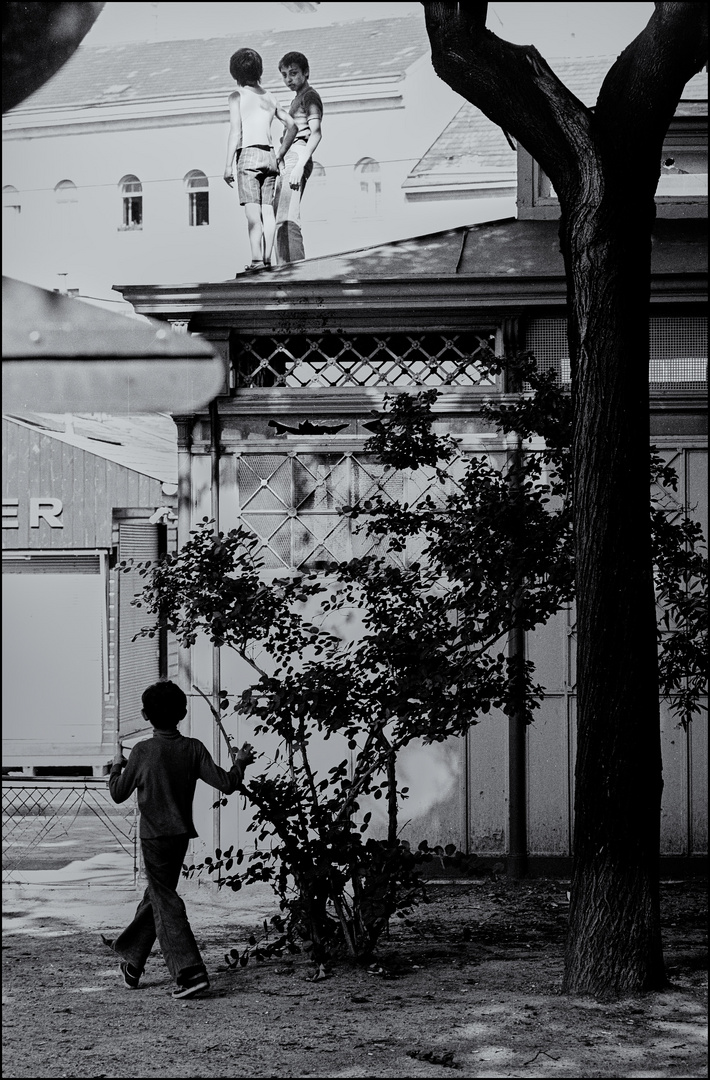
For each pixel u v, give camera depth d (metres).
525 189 11.12
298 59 14.44
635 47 6.42
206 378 9.09
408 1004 6.21
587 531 6.39
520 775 9.58
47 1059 5.44
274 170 12.70
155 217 27.88
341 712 6.97
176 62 28.02
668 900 8.90
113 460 14.71
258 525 9.84
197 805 9.58
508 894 9.11
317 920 7.03
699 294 9.42
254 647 9.61
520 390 9.69
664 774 9.58
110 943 6.93
